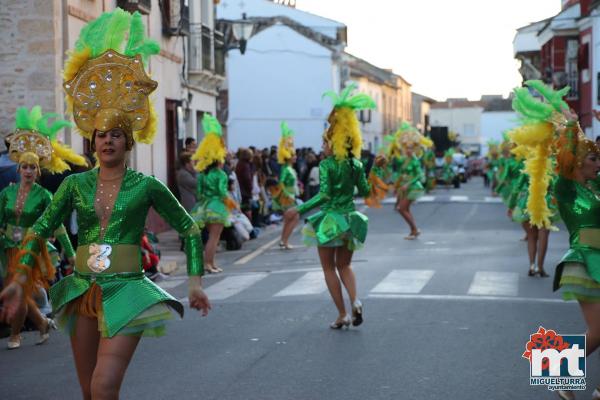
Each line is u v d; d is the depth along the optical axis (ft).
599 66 124.57
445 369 26.50
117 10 20.21
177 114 84.79
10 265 31.65
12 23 54.44
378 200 34.99
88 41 19.92
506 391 24.04
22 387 25.68
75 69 19.79
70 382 26.20
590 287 22.90
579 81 138.62
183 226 19.43
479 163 288.92
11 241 31.76
